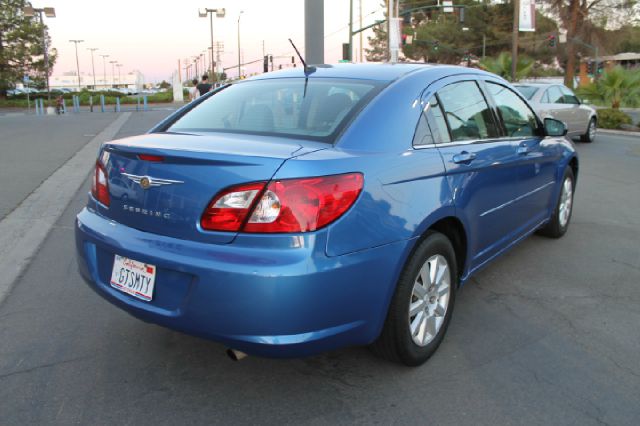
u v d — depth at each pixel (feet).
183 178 8.36
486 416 8.73
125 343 11.02
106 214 9.72
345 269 8.08
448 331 11.68
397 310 9.25
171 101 189.06
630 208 23.61
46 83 181.16
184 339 11.21
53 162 33.45
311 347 8.09
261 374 9.91
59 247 17.06
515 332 11.68
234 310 7.82
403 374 9.93
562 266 15.92
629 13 150.51
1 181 27.04
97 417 8.60
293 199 7.77
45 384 9.50
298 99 10.54
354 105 9.81
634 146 48.47
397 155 9.31
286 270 7.64
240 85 12.35
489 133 12.71
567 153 17.70
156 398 9.14
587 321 12.26
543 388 9.54
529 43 167.53
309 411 8.82
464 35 192.54
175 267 8.19
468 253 11.39
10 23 167.43
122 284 9.17
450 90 11.59
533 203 15.34
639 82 84.58
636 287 14.37
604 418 8.71
